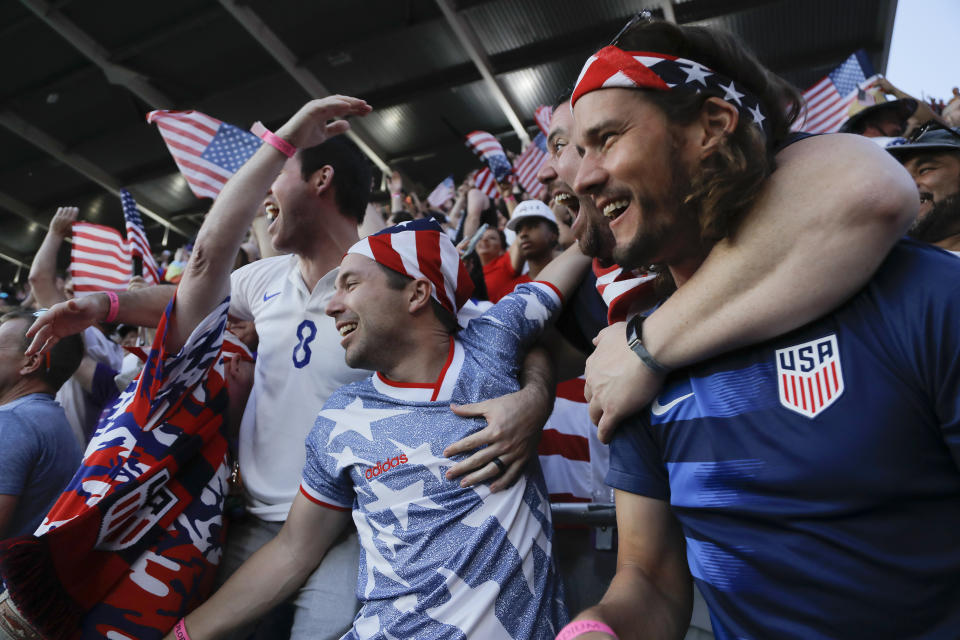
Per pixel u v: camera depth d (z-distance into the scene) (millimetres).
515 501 1458
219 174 2229
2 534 2113
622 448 1124
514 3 10094
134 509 1638
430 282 1615
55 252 3340
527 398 1530
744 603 921
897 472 792
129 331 4129
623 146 961
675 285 1178
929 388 786
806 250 842
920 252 842
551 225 3057
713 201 894
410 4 10273
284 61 11086
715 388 953
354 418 1595
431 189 14617
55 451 2291
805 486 842
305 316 1924
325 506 1627
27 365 2363
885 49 9641
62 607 1529
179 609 1651
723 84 947
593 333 1778
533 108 12172
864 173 828
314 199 1979
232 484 1955
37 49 11242
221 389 1860
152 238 16797
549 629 1381
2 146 13719
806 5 9312
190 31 10836
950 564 774
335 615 1625
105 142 13430
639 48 996
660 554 1096
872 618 806
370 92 12180
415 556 1401
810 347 871
